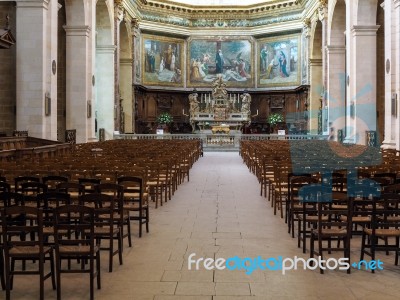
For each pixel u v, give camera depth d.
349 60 32.66
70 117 31.20
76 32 31.05
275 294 7.32
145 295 7.28
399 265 8.73
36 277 8.13
